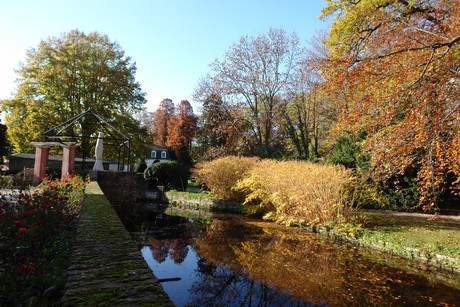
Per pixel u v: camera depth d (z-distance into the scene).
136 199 17.59
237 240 9.05
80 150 25.05
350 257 7.46
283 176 11.46
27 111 22.16
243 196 15.60
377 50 7.96
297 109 22.66
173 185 21.05
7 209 4.07
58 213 4.82
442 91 6.32
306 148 22.36
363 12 8.45
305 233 10.13
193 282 5.73
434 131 6.21
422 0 8.32
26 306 2.54
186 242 8.73
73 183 10.05
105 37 25.23
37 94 22.88
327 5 10.44
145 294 2.10
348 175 10.73
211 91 22.77
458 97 6.12
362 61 7.16
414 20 7.69
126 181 17.31
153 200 19.23
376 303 4.91
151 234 9.71
